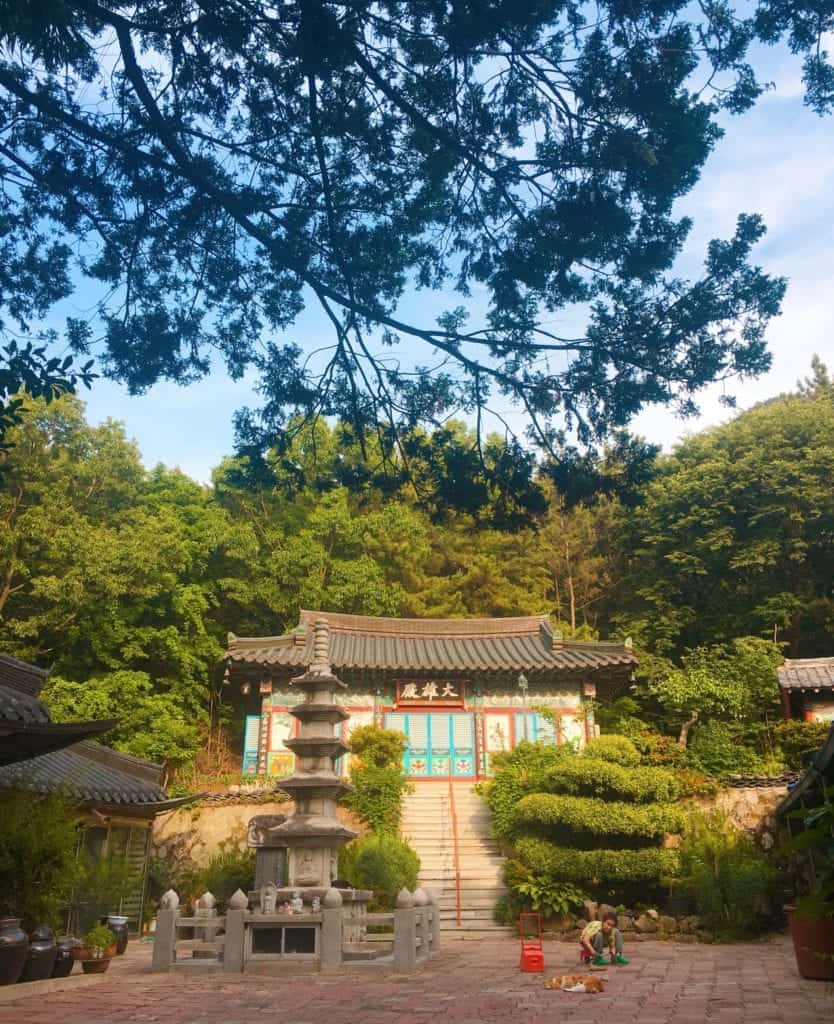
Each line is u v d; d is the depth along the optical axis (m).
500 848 21.17
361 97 8.15
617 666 25.55
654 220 7.70
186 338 9.46
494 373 8.41
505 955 14.03
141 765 19.56
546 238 7.86
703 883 16.56
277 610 32.81
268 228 8.82
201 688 30.89
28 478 28.84
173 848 21.80
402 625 28.95
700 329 7.81
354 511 35.78
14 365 7.12
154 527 29.42
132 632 29.56
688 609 32.19
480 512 9.10
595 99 7.23
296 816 13.73
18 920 9.56
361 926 13.62
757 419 33.84
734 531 31.67
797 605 29.83
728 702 25.11
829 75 7.08
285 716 25.33
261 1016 7.85
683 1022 7.28
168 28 7.87
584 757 19.95
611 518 36.94
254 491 9.93
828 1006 7.96
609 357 8.04
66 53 7.77
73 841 10.78
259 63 8.06
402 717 25.92
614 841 18.47
